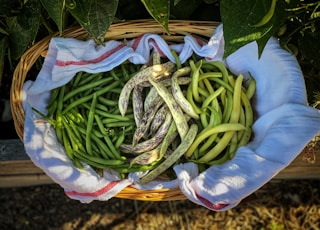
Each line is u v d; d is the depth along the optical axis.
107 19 0.97
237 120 1.10
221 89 1.09
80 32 1.12
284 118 1.04
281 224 1.56
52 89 1.13
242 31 0.88
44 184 1.57
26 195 1.57
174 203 1.57
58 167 1.07
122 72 1.15
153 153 1.08
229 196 1.03
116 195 1.11
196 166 1.09
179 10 1.16
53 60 1.12
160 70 1.11
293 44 1.15
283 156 1.02
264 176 1.02
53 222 1.56
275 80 1.09
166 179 1.11
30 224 1.56
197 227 1.56
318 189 1.58
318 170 1.45
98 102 1.13
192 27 1.11
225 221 1.56
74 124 1.11
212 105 1.10
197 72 1.09
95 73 1.13
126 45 1.13
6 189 1.57
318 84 1.22
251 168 1.03
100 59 1.11
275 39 1.09
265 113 1.09
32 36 1.06
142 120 1.08
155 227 1.56
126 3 1.20
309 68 1.22
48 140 1.09
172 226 1.56
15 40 1.08
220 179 1.03
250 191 1.03
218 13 1.20
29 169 1.42
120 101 1.10
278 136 1.03
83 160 1.10
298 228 1.56
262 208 1.57
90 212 1.56
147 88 1.14
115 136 1.11
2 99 1.40
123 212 1.56
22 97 1.11
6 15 1.07
